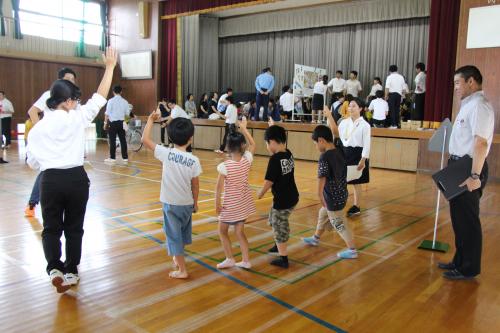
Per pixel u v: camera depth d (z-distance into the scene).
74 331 2.26
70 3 14.42
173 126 2.85
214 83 17.22
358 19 13.94
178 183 2.85
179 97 14.47
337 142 4.09
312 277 3.12
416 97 9.92
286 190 3.23
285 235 3.28
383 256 3.64
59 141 2.62
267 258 3.49
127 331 2.28
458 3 8.77
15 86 13.48
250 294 2.79
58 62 14.30
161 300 2.66
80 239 2.80
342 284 3.00
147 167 8.40
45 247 2.65
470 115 2.96
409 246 3.93
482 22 7.91
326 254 3.65
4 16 12.98
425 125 9.27
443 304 2.72
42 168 2.63
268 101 11.69
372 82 14.09
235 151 3.09
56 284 2.55
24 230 4.04
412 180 8.00
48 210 2.65
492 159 8.05
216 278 3.04
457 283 3.07
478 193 3.06
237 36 16.98
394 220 4.89
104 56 2.94
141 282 2.93
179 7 13.72
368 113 10.61
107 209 4.97
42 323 2.34
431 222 4.83
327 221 3.78
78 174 2.68
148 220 4.53
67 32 14.45
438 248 3.80
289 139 10.86
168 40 14.27
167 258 3.42
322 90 11.66
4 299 2.62
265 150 11.27
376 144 9.53
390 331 2.36
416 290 2.93
